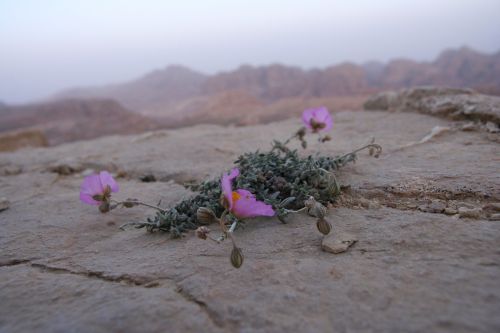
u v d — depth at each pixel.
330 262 0.17
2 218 0.28
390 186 0.25
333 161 0.26
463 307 0.13
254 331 0.13
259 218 0.22
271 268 0.17
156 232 0.22
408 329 0.12
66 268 0.19
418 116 0.46
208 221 0.17
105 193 0.21
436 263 0.16
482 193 0.22
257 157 0.25
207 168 0.35
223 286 0.16
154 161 0.40
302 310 0.14
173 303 0.15
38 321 0.15
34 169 0.44
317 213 0.18
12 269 0.20
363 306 0.14
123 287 0.17
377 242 0.18
